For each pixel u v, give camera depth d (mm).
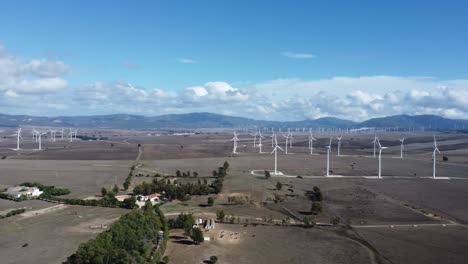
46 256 118062
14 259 116000
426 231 145375
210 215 162875
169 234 138375
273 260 116812
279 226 150250
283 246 128375
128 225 121750
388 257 120375
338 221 153375
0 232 140875
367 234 141750
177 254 120188
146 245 116062
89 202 181375
